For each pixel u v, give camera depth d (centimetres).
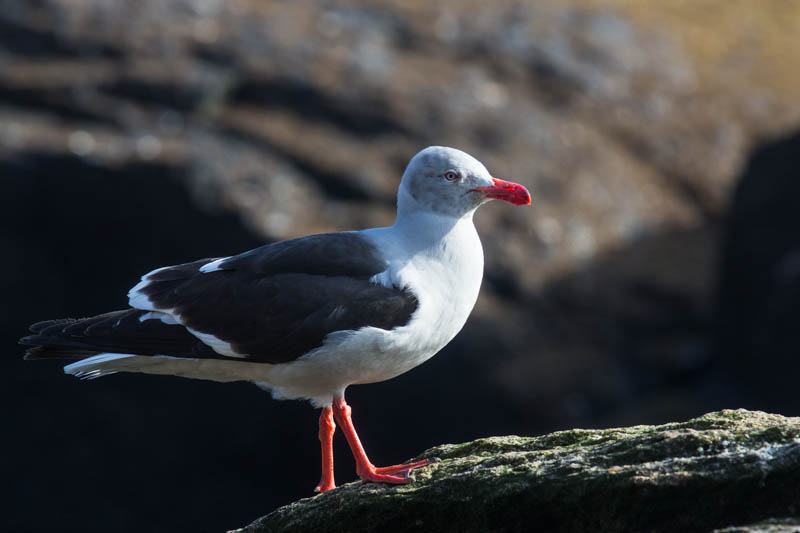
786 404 1616
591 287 1706
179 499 1631
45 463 1645
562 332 1634
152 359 722
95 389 1609
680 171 1988
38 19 1839
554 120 1978
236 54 1872
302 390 729
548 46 2141
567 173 1870
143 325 718
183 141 1697
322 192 1694
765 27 2459
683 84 2169
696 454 550
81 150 1630
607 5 2405
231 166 1659
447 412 1489
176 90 1780
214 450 1598
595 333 1650
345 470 1541
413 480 641
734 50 2338
